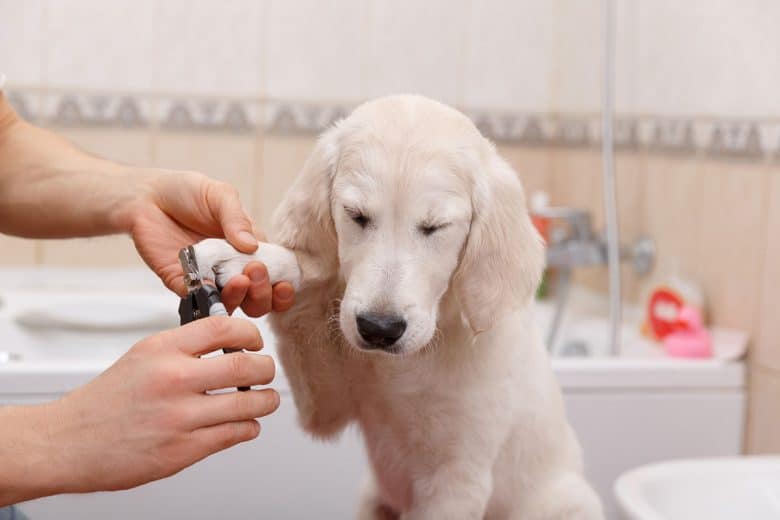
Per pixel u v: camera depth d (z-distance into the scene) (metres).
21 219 1.27
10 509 1.12
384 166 1.10
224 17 2.82
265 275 1.02
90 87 2.78
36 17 2.72
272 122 2.89
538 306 2.87
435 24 2.96
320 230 1.17
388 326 1.05
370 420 1.31
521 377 1.31
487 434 1.26
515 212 1.19
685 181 2.34
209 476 1.86
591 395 2.00
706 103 2.25
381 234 1.11
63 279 2.78
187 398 0.79
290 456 1.88
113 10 2.76
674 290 2.26
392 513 1.46
